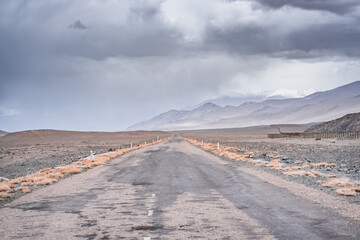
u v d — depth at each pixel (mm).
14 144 110312
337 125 109625
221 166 25953
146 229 8953
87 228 9188
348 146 52562
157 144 79312
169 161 31484
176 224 9391
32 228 9328
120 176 21047
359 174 20328
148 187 16344
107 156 37500
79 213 11023
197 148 55250
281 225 9047
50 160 40531
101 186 16969
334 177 18734
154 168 25562
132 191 15242
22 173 27172
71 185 17500
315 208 10961
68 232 8852
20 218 10531
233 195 13680
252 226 9008
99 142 113625
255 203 11977
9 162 41094
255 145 65812
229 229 8789
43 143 113125
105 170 24906
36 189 16469
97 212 11102
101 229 9062
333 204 11539
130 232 8711
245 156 36375
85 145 88438
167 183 17547
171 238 8133
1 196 14234
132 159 35062
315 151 44656
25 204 12766
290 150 48406
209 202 12359
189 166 26438
